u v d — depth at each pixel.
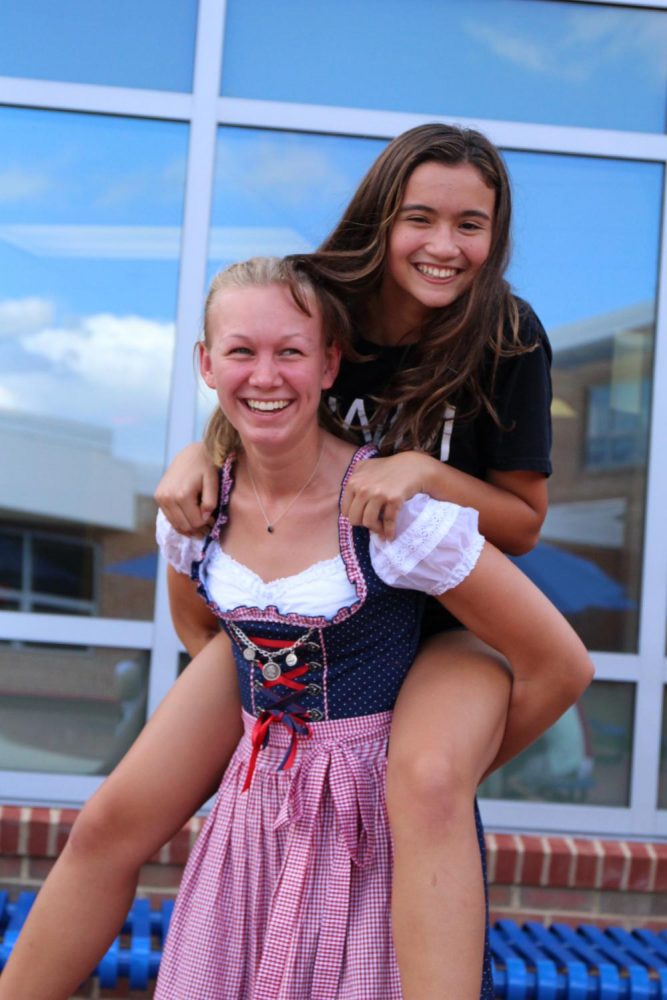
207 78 4.02
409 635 2.07
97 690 3.96
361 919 1.94
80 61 4.04
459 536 1.92
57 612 3.97
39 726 3.94
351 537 1.99
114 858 2.11
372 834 1.97
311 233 4.05
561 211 4.09
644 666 4.02
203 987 2.00
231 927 2.02
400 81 4.08
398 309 2.25
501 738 2.04
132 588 4.00
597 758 4.02
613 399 4.09
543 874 3.73
